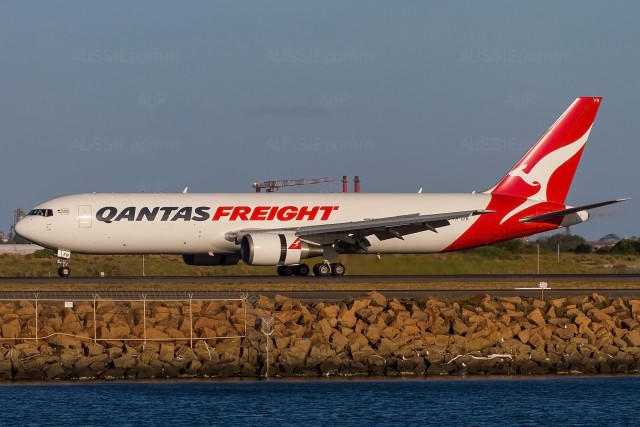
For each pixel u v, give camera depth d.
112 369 144.50
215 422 119.94
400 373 148.25
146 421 120.31
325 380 144.38
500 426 119.50
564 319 165.62
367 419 121.94
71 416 122.38
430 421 121.44
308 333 155.12
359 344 152.88
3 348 148.25
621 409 127.44
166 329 153.75
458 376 148.25
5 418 121.44
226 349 149.00
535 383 143.00
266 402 129.62
